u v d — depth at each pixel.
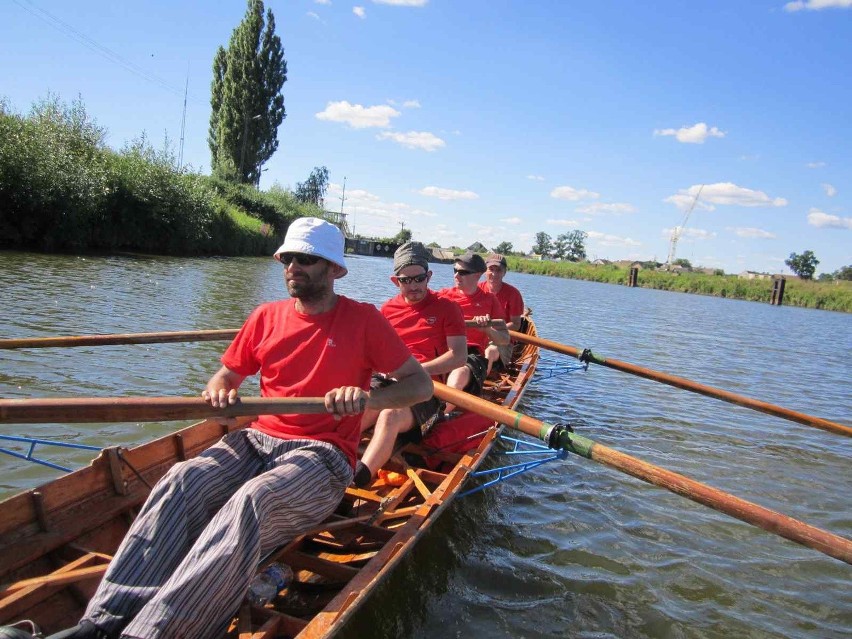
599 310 27.55
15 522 3.03
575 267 78.75
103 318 10.60
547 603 4.04
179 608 2.36
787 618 4.12
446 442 5.12
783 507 6.05
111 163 24.53
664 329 21.52
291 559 3.43
